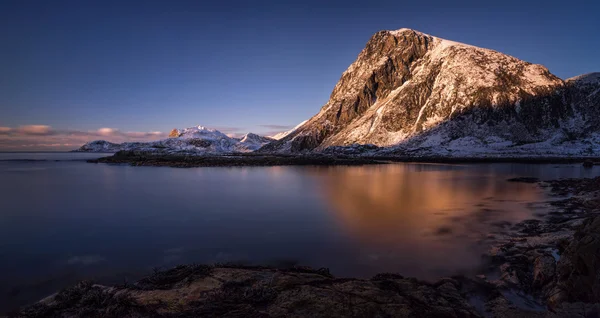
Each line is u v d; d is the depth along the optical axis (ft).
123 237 45.16
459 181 111.45
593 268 21.94
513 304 23.99
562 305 21.84
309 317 18.74
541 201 68.64
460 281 28.32
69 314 20.97
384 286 24.07
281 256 36.04
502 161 221.66
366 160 239.71
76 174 156.25
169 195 84.58
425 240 40.98
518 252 34.63
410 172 152.66
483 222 50.26
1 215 60.85
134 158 254.47
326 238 42.60
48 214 61.67
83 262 35.24
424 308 20.72
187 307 20.39
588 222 25.90
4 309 24.81
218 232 46.96
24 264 34.73
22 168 204.44
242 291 22.27
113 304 21.29
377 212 59.52
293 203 70.38
